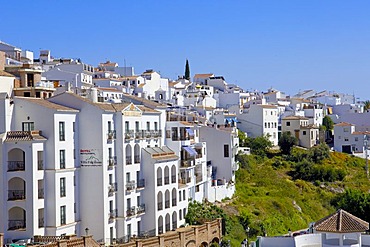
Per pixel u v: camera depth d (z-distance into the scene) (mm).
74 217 74188
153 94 170000
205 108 151625
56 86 105938
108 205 76000
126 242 70125
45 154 70438
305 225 111312
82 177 75500
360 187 137250
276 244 67375
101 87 141375
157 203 83375
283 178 133625
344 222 61906
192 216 89312
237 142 130625
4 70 93125
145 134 84875
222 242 84375
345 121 192625
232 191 111688
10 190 68375
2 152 67562
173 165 88125
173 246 73500
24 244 62281
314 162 147875
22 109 71438
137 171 81688
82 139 75500
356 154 164000
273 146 159250
